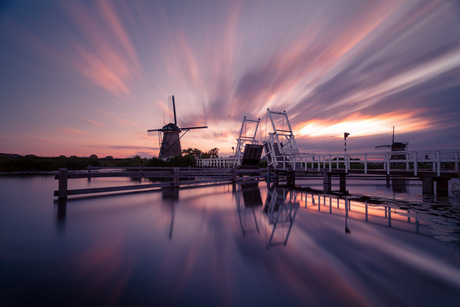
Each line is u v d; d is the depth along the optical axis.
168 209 6.20
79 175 7.79
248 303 2.06
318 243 3.66
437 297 2.17
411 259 3.05
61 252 3.16
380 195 9.83
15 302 2.01
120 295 2.16
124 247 3.40
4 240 3.62
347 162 11.77
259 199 8.42
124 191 9.78
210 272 2.64
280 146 19.27
